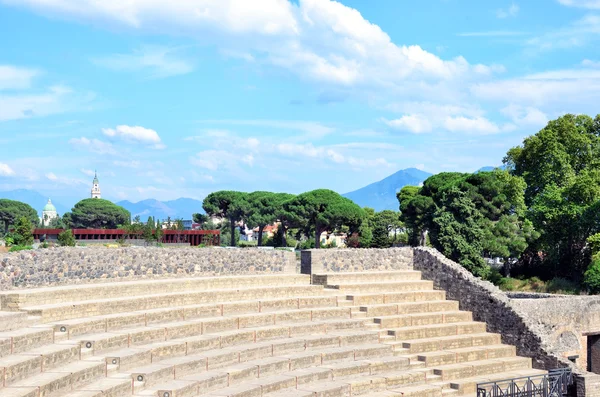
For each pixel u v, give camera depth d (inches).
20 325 1084.5
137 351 1160.2
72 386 970.1
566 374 1563.7
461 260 2839.6
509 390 1505.9
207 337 1333.7
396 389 1438.2
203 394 1159.6
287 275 1803.6
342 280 1850.4
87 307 1249.4
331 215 4082.2
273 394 1253.7
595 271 2682.1
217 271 1748.3
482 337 1766.7
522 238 2881.4
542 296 2210.9
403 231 5595.5
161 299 1419.8
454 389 1508.4
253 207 4810.5
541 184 3316.9
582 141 3371.1
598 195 3019.2
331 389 1309.1
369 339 1598.2
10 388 873.5
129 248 1563.7
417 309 1813.5
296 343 1456.7
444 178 3954.2
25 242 2997.0
